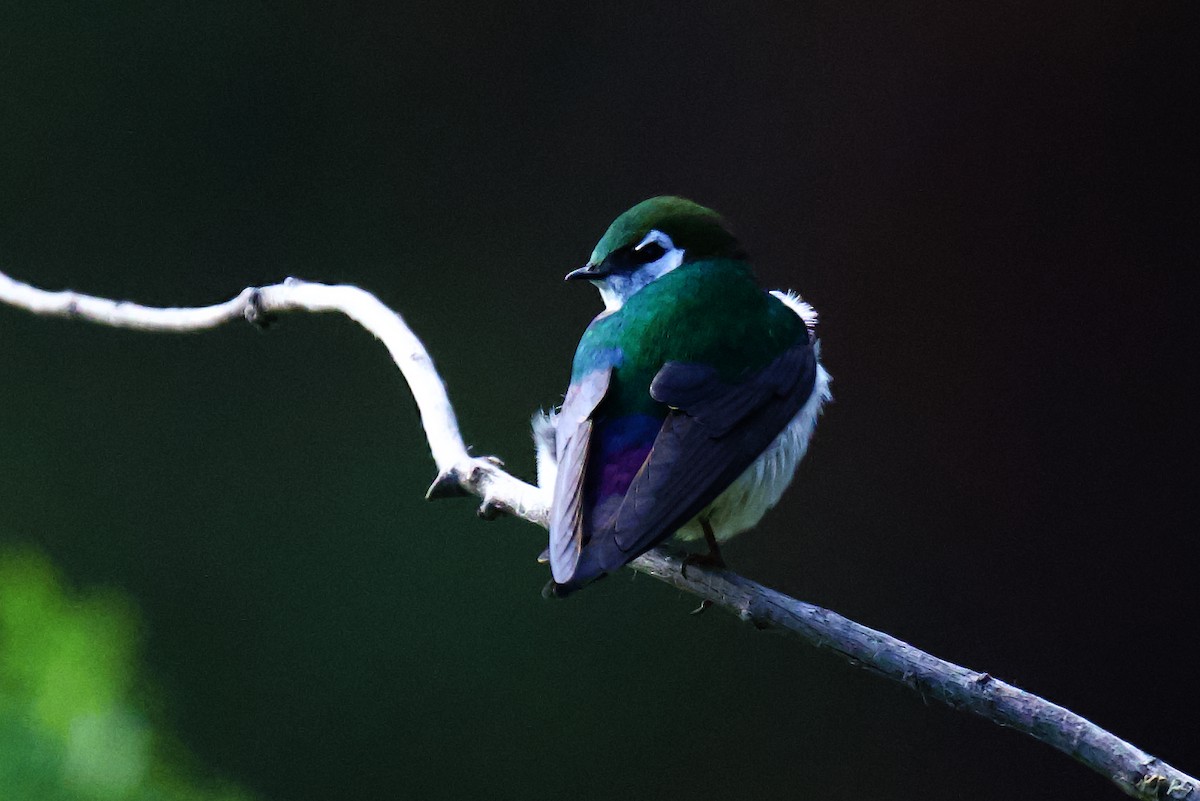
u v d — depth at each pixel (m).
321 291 6.49
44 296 7.08
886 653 4.66
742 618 5.29
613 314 6.32
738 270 6.58
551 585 5.04
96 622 6.00
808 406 6.42
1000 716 4.34
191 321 6.79
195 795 6.03
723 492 5.93
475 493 5.72
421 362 6.08
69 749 5.79
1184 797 4.00
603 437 5.87
